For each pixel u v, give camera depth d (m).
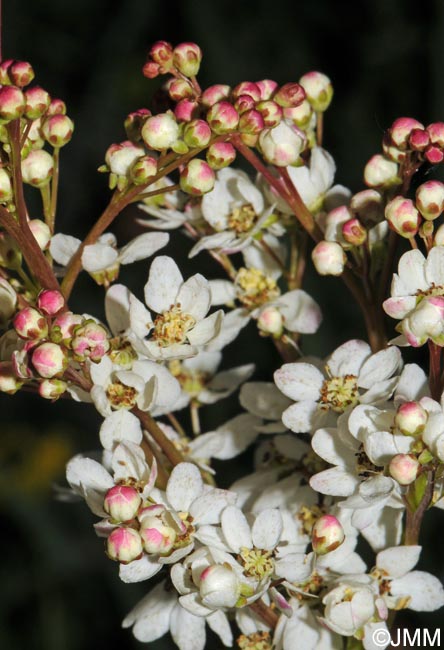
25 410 0.60
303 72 0.64
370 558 0.44
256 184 0.38
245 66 0.64
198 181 0.36
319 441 0.36
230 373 0.39
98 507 0.36
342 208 0.37
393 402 0.36
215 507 0.36
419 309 0.35
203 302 0.37
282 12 0.64
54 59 0.67
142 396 0.36
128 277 0.58
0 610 0.51
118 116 0.66
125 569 0.35
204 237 0.38
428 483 0.35
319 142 0.39
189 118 0.37
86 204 0.64
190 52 0.37
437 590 0.37
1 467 0.57
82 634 0.50
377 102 0.62
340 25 0.64
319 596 0.36
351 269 0.37
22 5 0.67
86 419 0.60
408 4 0.62
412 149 0.36
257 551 0.35
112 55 0.67
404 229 0.36
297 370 0.37
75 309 0.58
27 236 0.36
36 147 0.37
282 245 0.38
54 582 0.51
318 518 0.37
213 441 0.38
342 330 0.53
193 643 0.37
